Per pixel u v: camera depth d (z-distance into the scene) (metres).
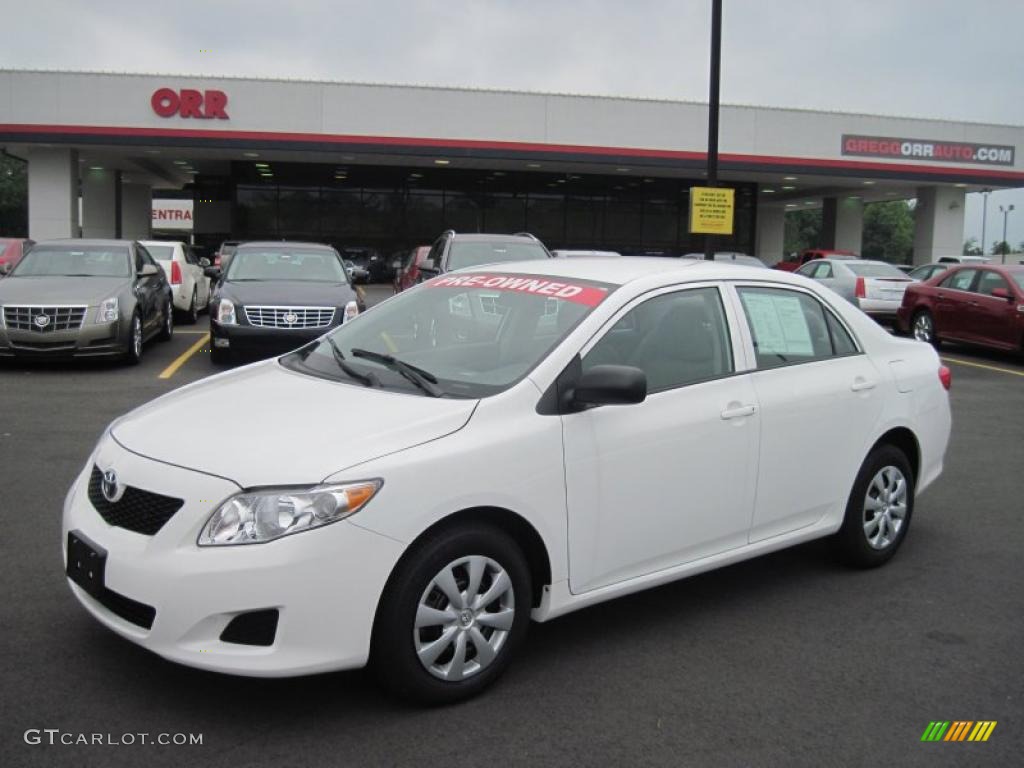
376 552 3.14
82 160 32.72
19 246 18.27
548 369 3.71
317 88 28.75
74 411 8.66
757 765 3.15
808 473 4.59
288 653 3.06
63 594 4.34
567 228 37.78
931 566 5.17
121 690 3.48
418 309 4.59
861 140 32.66
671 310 4.21
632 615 4.39
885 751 3.26
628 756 3.17
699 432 4.06
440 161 31.52
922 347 5.46
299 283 12.01
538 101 30.09
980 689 3.73
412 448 3.30
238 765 3.03
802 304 4.80
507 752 3.16
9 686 3.48
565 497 3.63
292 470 3.14
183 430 3.54
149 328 12.68
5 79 27.19
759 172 32.56
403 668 3.28
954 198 36.44
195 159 32.62
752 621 4.34
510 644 3.56
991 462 7.77
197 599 3.02
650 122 30.91
